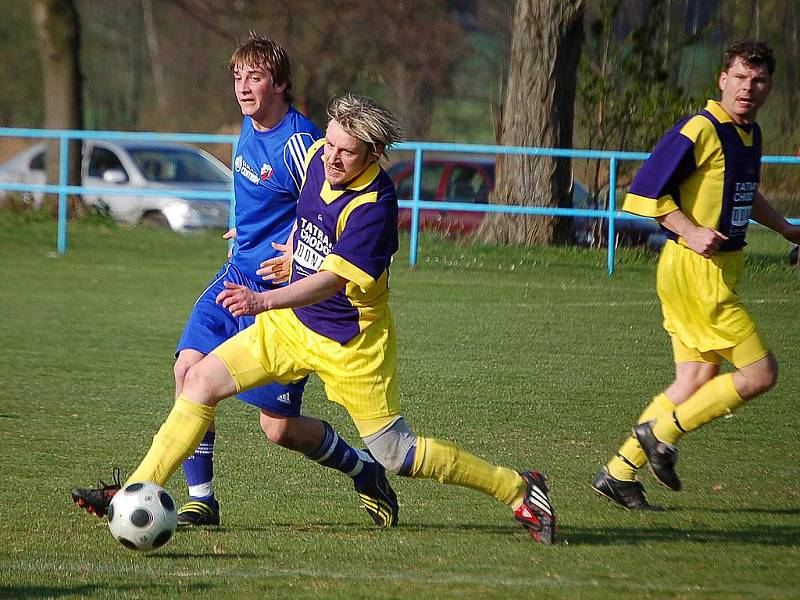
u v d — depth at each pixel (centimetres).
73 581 1428
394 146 1549
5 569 1483
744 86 1781
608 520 1811
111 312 3912
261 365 1591
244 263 1892
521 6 5547
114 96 16125
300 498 1942
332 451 1759
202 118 14925
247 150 1870
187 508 1755
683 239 1778
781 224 1941
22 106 14688
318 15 11838
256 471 2120
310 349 1562
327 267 1498
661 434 1830
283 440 1770
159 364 3083
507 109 5656
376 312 1556
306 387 2902
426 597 1355
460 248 5344
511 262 5078
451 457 1596
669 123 5591
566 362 3186
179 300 4191
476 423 2520
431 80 12644
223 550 1596
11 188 5344
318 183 1566
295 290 1483
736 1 6706
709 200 1798
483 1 14075
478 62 14550
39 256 5300
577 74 5825
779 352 3366
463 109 15100
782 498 1962
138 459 2166
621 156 4725
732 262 1828
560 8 5481
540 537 1638
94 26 16362
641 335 3594
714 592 1380
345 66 11969
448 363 3150
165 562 1526
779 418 2595
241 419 2545
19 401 2636
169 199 6488
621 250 5241
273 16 11394
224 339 1830
